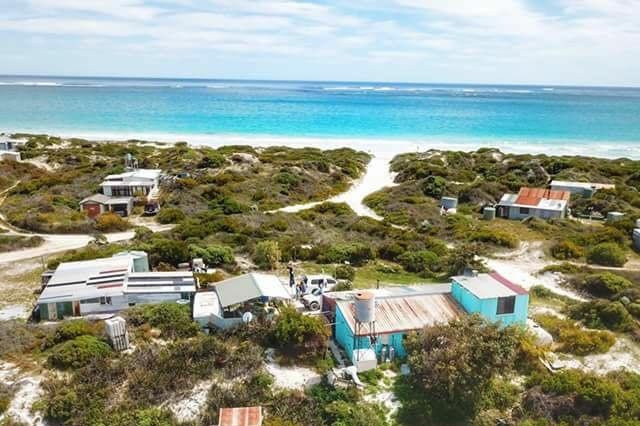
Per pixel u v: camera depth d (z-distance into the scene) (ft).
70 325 89.10
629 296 111.24
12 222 167.12
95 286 103.04
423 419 73.92
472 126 473.67
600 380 77.66
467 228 166.61
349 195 231.71
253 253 136.15
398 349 88.63
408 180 252.62
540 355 86.28
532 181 242.58
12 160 258.37
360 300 85.92
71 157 276.62
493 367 75.77
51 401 70.49
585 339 91.56
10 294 113.09
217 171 241.76
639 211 190.49
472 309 94.27
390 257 140.15
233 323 92.12
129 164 241.96
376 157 325.62
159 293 102.12
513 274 129.49
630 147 370.53
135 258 119.14
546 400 75.92
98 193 200.95
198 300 99.19
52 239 155.74
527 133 433.07
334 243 146.51
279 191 217.36
